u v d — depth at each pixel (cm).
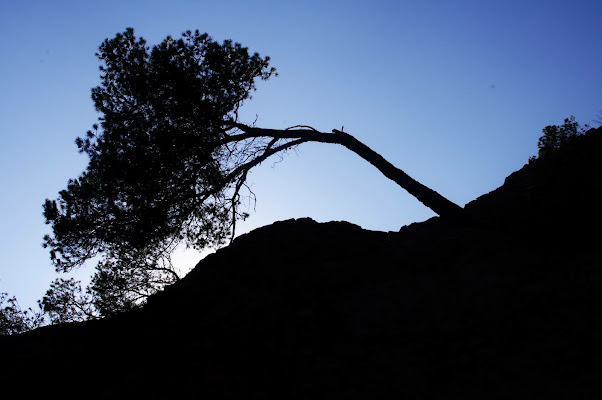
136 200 1025
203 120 1058
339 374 588
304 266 893
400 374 562
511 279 689
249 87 1184
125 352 784
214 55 1084
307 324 707
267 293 815
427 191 1010
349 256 932
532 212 878
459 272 754
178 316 842
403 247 935
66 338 898
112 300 1458
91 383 723
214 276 941
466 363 551
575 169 930
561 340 534
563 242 754
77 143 1025
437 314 653
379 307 706
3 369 791
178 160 1032
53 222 1020
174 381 648
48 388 727
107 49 1070
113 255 1182
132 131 1020
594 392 455
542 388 482
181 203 1096
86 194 1019
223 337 719
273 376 616
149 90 1053
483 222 937
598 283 602
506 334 576
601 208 775
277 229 1078
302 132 1138
